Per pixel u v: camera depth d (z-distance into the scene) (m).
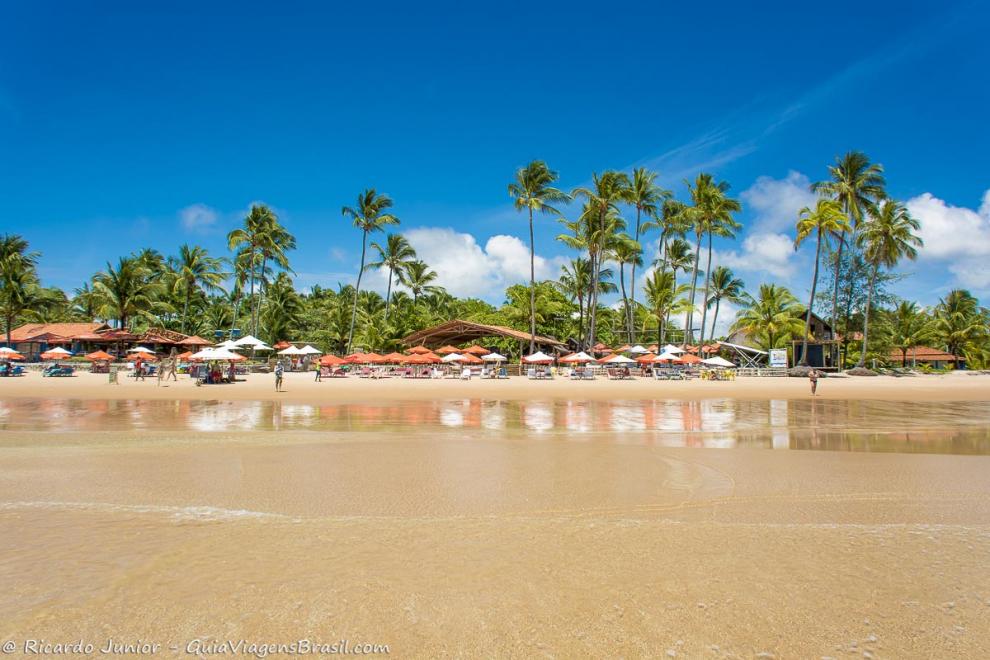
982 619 3.62
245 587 4.10
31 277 48.84
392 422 14.84
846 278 50.91
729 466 8.73
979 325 64.75
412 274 70.00
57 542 5.10
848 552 4.86
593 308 48.50
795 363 51.94
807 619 3.62
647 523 5.75
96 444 10.81
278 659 3.17
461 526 5.64
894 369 51.09
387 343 54.47
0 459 9.24
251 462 9.01
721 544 5.07
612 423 14.76
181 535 5.32
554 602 3.86
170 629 3.49
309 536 5.30
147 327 58.66
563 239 48.31
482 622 3.57
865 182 44.47
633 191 48.88
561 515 6.07
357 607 3.78
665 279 53.59
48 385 29.81
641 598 3.93
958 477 7.93
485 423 14.70
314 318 70.44
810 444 11.09
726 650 3.25
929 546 5.02
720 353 59.72
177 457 9.45
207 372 33.28
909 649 3.26
